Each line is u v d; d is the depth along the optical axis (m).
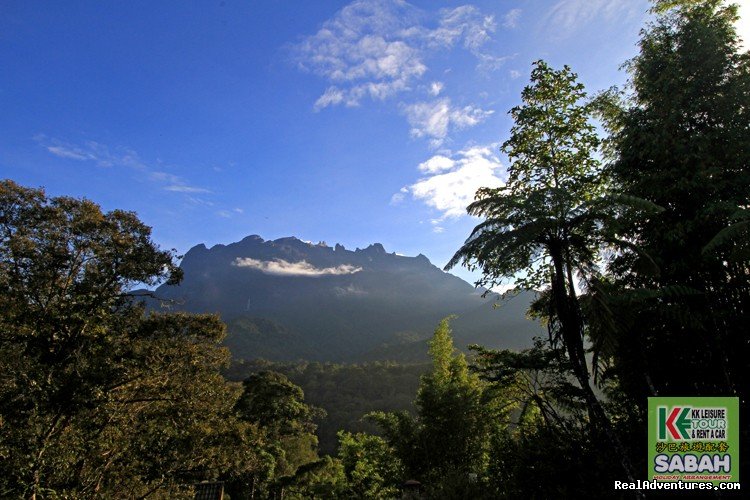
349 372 97.75
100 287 16.20
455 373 20.09
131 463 15.30
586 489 8.41
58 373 13.31
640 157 9.78
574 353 8.50
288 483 32.03
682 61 9.59
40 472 11.93
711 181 8.71
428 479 15.11
